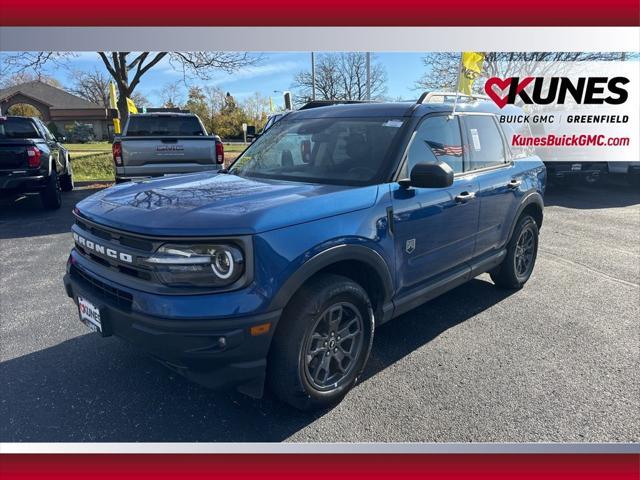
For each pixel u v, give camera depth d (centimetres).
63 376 322
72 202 1040
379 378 323
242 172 383
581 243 686
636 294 480
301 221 259
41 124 1048
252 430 271
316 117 395
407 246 324
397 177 321
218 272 238
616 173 1140
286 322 259
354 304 291
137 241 253
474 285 507
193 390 308
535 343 374
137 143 795
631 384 317
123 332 256
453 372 331
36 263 580
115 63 1457
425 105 364
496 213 423
